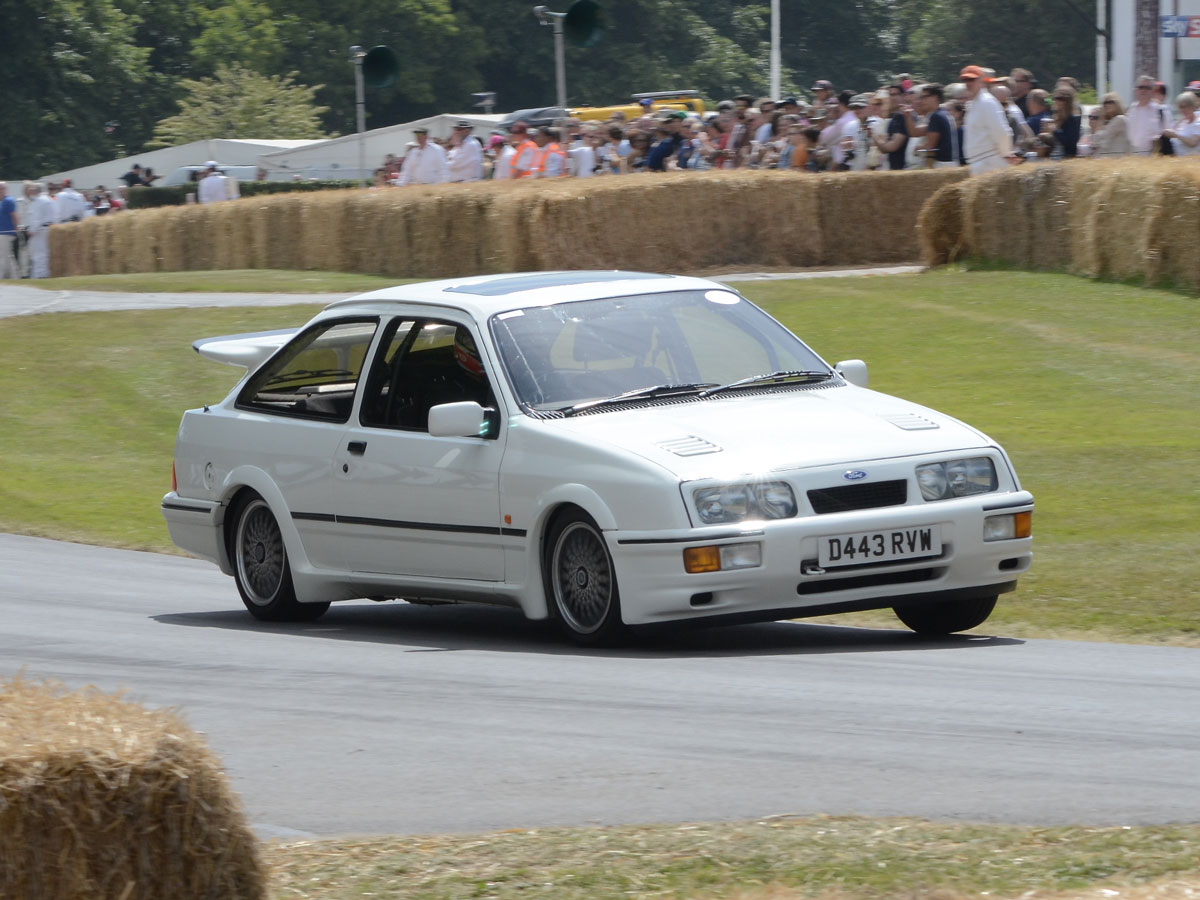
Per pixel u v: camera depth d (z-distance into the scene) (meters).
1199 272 70.94
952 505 28.53
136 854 13.98
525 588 29.80
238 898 14.46
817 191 93.12
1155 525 41.28
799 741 21.88
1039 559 38.34
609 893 15.89
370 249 101.00
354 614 36.09
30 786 13.63
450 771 20.98
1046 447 50.97
